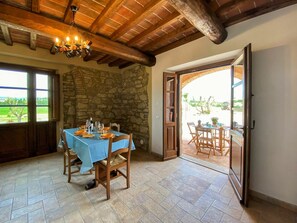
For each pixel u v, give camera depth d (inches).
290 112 70.4
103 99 178.2
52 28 82.8
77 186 88.8
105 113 180.2
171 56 127.0
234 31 87.0
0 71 125.0
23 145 135.2
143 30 102.7
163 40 111.8
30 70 137.4
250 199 78.7
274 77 74.1
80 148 84.4
